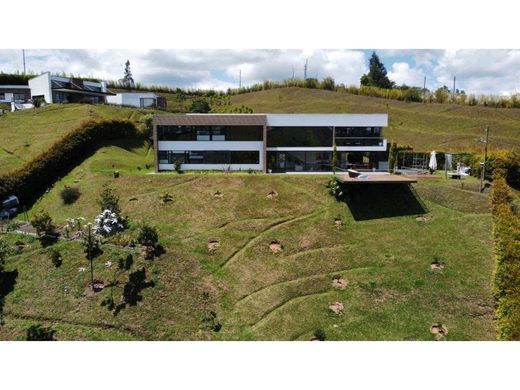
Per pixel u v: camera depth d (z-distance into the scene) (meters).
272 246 45.75
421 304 39.09
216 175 58.09
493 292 39.19
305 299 39.84
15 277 40.56
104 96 104.75
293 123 63.22
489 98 107.88
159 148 63.38
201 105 103.94
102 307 37.75
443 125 98.06
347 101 117.75
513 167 53.78
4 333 35.75
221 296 40.28
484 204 49.03
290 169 64.38
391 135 93.56
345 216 50.31
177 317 37.62
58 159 60.72
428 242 45.72
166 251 44.06
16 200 53.28
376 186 54.00
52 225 46.31
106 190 51.44
